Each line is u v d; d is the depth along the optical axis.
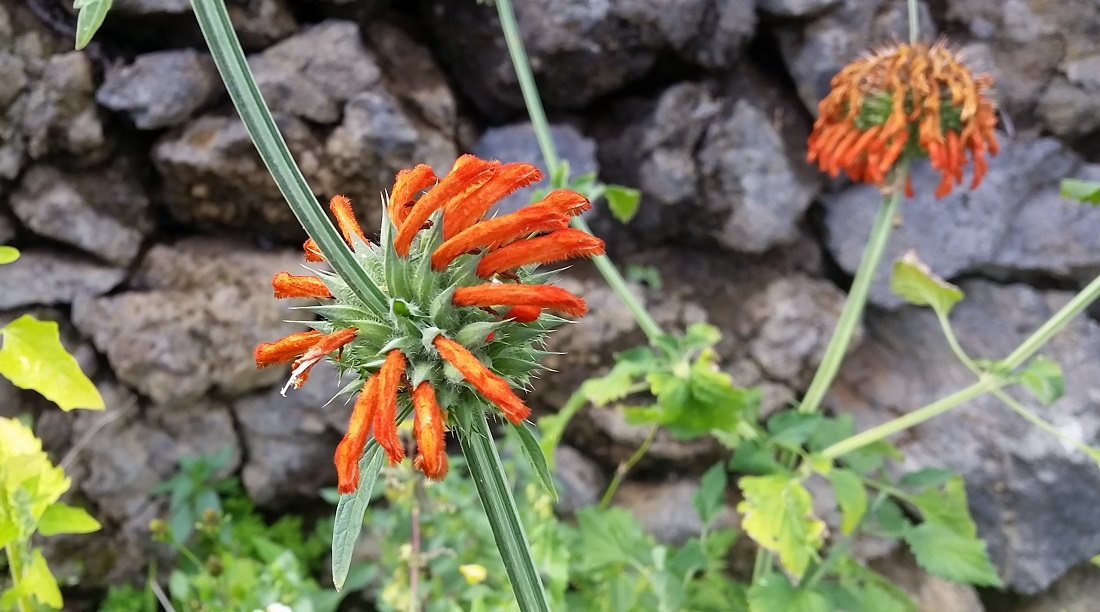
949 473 0.41
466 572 0.38
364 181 0.56
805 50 0.60
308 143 0.55
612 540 0.45
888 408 0.63
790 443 0.39
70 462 0.54
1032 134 0.62
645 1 0.55
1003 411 0.60
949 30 0.63
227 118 0.55
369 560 0.59
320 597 0.44
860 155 0.41
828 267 0.66
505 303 0.25
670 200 0.61
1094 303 0.63
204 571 0.47
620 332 0.61
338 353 0.26
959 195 0.61
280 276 0.27
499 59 0.58
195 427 0.57
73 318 0.54
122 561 0.57
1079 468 0.58
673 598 0.40
